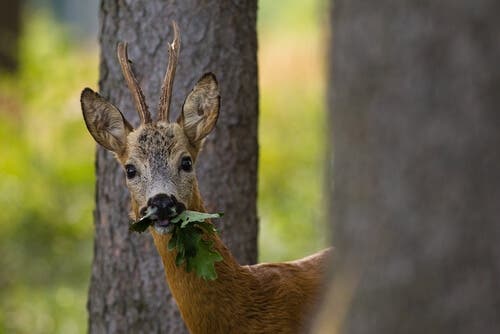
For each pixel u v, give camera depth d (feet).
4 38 95.55
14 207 73.46
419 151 21.47
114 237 41.70
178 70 40.70
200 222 32.96
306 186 76.95
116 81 41.47
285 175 80.18
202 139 35.12
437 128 21.26
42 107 81.35
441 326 21.44
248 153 42.06
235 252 41.86
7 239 71.20
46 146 80.33
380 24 21.84
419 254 21.58
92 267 42.78
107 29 41.65
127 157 34.65
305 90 99.19
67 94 81.82
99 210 42.27
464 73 20.97
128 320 41.70
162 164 33.68
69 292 65.57
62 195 75.56
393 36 21.65
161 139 34.06
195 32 40.75
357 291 22.43
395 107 21.71
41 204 73.82
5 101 82.02
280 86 102.47
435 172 21.35
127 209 41.39
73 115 80.89
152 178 33.45
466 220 21.15
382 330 22.02
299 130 88.84
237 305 34.14
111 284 41.93
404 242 21.71
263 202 76.54
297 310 35.24
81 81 83.05
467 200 21.11
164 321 41.24
